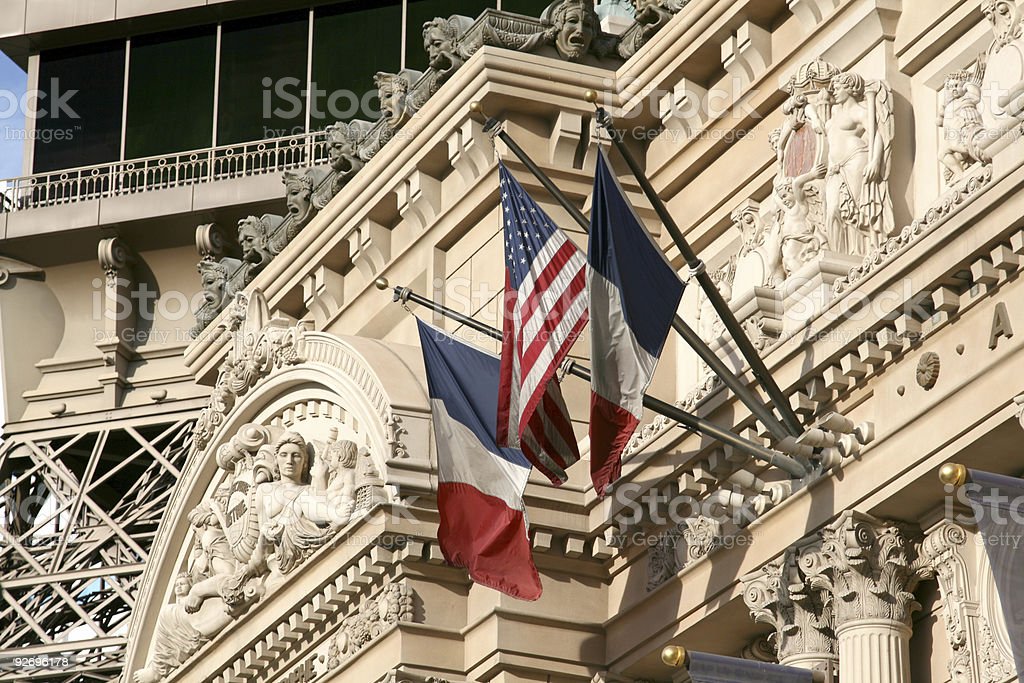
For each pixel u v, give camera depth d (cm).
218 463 7862
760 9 6825
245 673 7550
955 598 5703
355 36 12950
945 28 6247
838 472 5906
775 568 6072
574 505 6794
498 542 6531
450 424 6631
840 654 5838
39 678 13550
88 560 13925
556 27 7344
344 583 6925
